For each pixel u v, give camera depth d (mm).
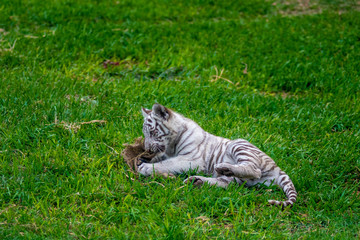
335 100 17406
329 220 10328
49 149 12320
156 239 8953
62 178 11180
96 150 12555
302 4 32188
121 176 11203
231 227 9836
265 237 9367
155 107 11758
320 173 12406
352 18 28391
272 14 30188
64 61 19203
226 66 20422
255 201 10781
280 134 14758
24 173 11008
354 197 11289
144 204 10141
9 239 8703
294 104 17375
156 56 20922
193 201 10414
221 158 11867
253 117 16000
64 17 25109
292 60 21234
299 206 10742
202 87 17766
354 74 19906
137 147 12422
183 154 11922
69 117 14227
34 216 9492
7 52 18969
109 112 14859
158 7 29109
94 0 29156
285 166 12461
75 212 9859
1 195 10070
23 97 15047
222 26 26094
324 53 22359
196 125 12367
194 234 9289
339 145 14094
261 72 20016
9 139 12555
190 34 24406
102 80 18000
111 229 9266
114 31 23766
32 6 26062
